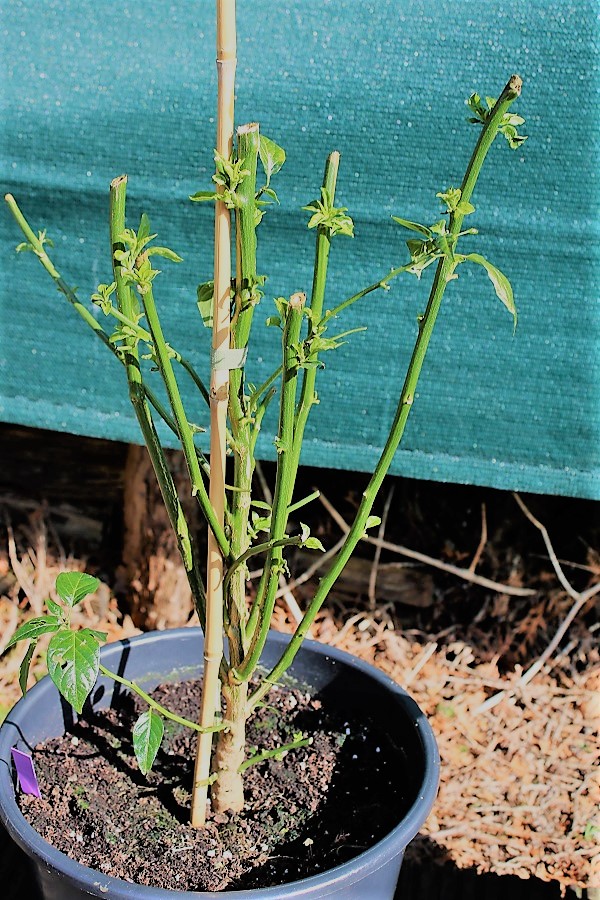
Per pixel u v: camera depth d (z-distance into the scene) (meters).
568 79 1.05
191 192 1.14
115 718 1.00
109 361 1.23
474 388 1.17
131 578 1.56
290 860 0.84
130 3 1.10
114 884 0.70
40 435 1.64
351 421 1.21
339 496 1.68
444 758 1.39
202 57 1.11
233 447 0.78
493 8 1.05
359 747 0.98
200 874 0.82
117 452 1.65
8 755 0.86
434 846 1.24
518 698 1.52
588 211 1.08
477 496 1.61
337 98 1.09
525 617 1.61
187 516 1.45
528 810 1.31
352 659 1.02
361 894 0.79
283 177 1.12
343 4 1.07
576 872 1.21
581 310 1.12
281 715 1.03
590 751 1.41
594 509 1.56
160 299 1.19
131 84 1.12
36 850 0.74
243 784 0.95
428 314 0.69
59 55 1.12
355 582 1.65
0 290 1.22
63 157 1.15
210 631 0.81
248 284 0.70
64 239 1.19
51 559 1.66
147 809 0.90
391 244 1.13
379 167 1.11
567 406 1.16
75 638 0.73
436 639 1.62
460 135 1.08
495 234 1.11
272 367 1.20
